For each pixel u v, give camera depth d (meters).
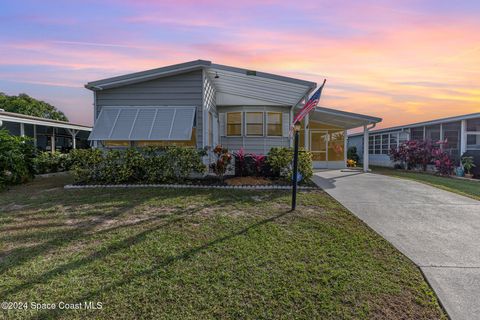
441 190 8.67
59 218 5.19
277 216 5.39
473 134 16.05
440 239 4.36
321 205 6.33
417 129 19.48
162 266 3.31
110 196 7.06
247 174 10.20
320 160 16.98
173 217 5.24
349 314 2.50
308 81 9.02
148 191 7.71
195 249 3.80
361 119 14.30
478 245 4.12
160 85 9.98
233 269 3.26
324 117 15.27
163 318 2.42
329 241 4.16
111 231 4.46
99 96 10.05
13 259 3.46
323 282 3.01
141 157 8.91
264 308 2.57
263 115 13.26
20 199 6.79
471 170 13.85
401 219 5.42
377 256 3.68
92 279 3.01
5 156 9.05
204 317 2.44
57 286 2.87
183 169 8.91
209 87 10.94
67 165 14.28
